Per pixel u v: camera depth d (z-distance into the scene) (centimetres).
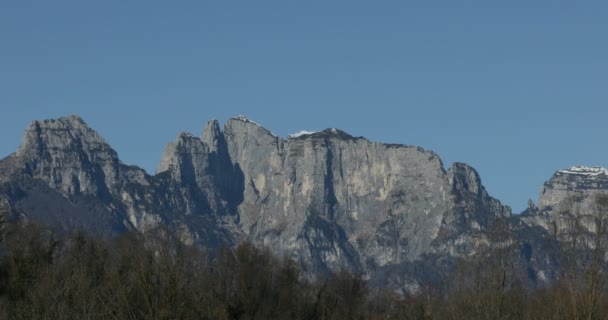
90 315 17450
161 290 17150
